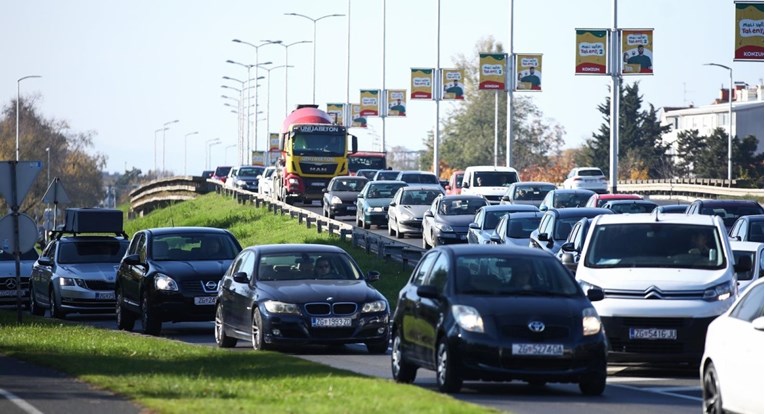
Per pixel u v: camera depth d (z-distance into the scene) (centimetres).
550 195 13200
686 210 10969
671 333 5225
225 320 6538
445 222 12325
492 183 17288
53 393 4322
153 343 6250
